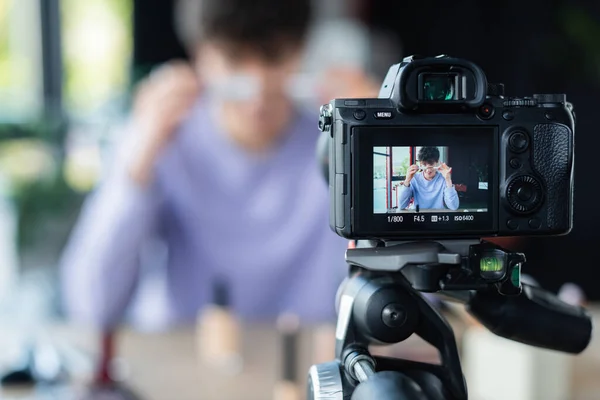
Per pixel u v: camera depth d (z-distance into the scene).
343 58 2.29
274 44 1.39
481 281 0.56
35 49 3.41
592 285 3.69
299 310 1.48
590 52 3.87
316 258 1.49
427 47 4.27
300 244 1.49
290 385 1.26
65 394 1.22
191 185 1.47
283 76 1.44
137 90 2.90
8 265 2.34
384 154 0.56
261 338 1.48
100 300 1.35
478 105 0.56
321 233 1.49
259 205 1.48
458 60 0.56
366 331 0.59
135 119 1.47
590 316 0.65
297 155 1.49
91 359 1.33
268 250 1.48
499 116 0.57
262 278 1.49
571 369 1.26
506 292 0.57
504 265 0.56
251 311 1.50
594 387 1.26
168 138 1.44
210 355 1.41
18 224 2.43
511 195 0.57
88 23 3.49
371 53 2.82
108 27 3.52
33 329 1.54
